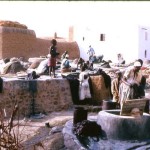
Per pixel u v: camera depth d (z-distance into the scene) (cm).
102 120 923
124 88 978
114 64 3048
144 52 4291
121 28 4275
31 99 1334
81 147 829
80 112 997
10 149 393
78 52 4538
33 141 875
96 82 1518
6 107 1236
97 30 4450
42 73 1819
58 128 1007
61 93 1452
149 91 1734
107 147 836
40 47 4112
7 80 1280
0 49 3566
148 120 908
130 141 877
